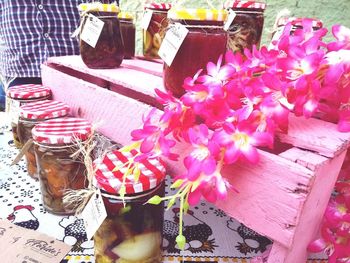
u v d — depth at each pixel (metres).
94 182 0.28
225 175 0.24
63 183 0.35
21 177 0.44
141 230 0.28
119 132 0.38
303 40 0.24
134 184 0.26
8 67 0.73
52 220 0.36
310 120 0.27
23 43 0.69
